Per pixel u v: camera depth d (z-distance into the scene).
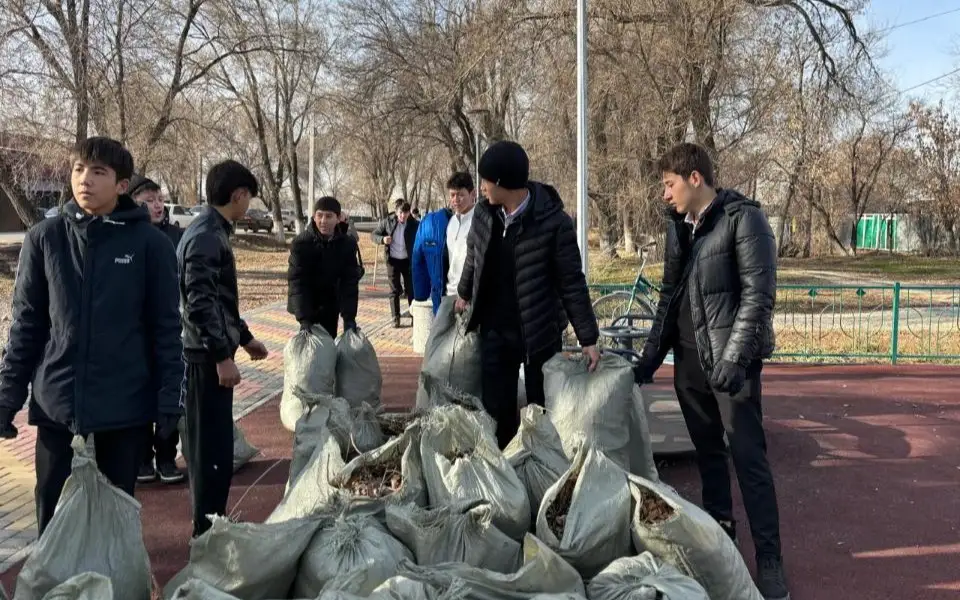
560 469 3.50
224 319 3.93
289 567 2.76
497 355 4.52
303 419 4.30
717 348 3.72
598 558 2.94
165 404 3.22
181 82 19.19
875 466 5.61
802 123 19.16
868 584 3.86
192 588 2.44
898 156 33.66
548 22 17.11
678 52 15.82
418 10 27.25
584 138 8.62
